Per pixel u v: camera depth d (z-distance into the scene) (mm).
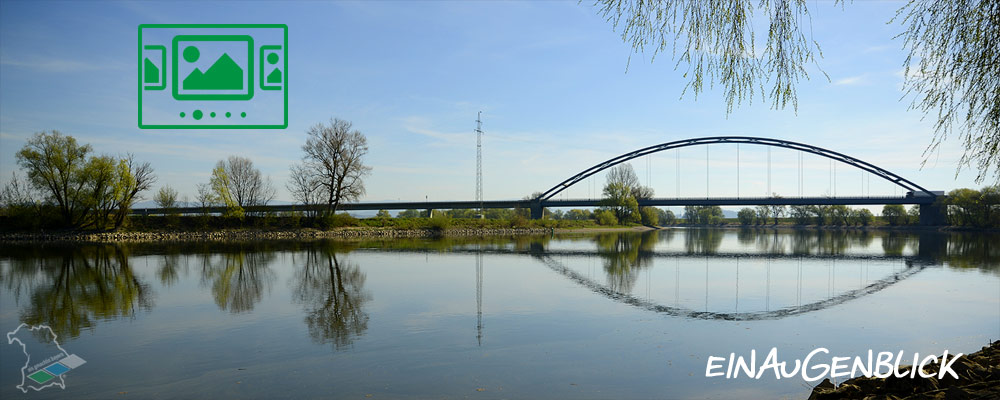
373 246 45156
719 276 24766
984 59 6871
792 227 160000
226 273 24000
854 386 7297
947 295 19078
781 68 6789
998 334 12672
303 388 8492
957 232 91938
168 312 14680
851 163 123500
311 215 65312
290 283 20656
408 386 8594
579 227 104062
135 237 54219
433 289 19172
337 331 12367
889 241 62531
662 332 12516
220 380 8898
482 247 45688
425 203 123000
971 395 5902
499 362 9961
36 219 52875
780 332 12664
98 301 16453
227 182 61906
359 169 63469
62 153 52938
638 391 8453
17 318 13898
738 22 6820
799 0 6613
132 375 9156
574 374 9258
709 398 8164
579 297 17641
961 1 6953
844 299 17953
